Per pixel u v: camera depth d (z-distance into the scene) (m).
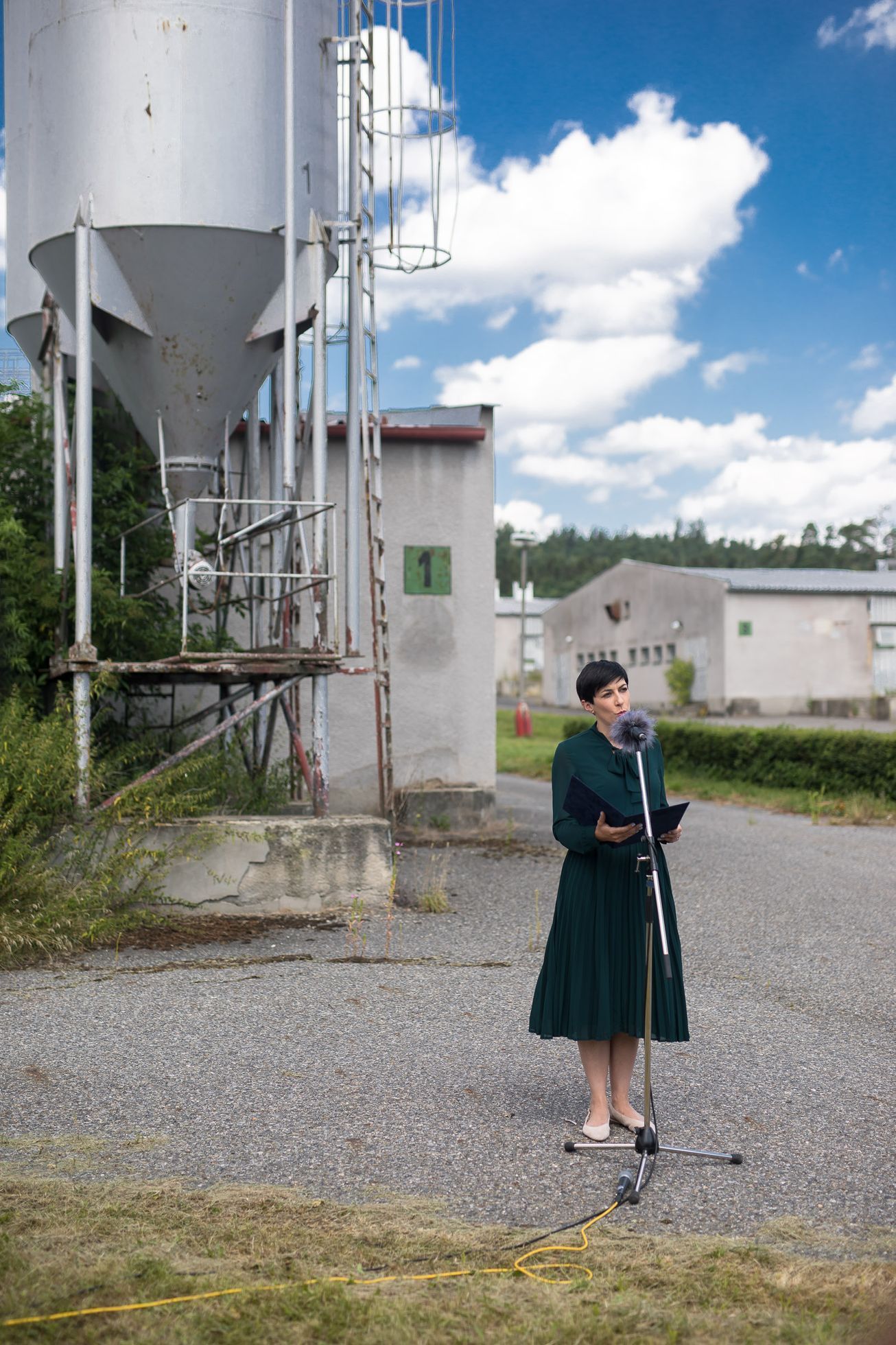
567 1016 4.23
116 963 6.97
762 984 6.88
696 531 193.12
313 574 9.58
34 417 10.47
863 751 17.91
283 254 9.48
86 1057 5.07
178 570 9.48
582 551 182.25
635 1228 3.48
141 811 8.33
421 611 13.77
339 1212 3.50
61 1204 3.52
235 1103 4.52
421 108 11.01
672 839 4.29
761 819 16.17
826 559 134.75
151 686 11.39
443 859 11.30
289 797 11.08
